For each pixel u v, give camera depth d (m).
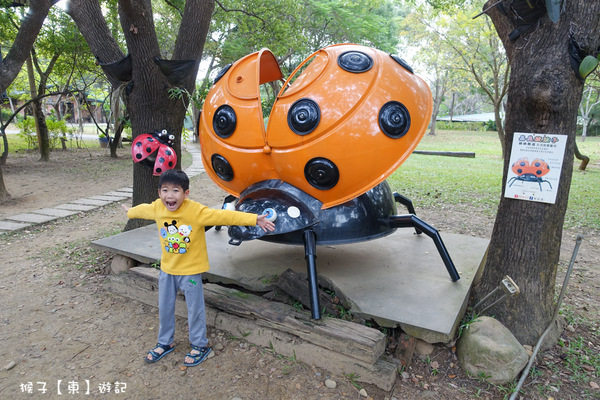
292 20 17.58
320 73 2.90
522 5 2.62
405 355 2.83
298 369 2.81
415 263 3.89
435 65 23.45
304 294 3.21
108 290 4.11
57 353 3.05
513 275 3.07
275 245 4.47
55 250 5.49
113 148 17.19
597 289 4.35
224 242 4.58
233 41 18.39
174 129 5.05
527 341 3.02
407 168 13.97
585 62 2.48
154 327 3.42
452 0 9.38
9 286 4.29
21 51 7.58
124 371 2.83
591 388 2.66
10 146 20.19
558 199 2.88
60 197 9.24
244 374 2.78
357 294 3.20
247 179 3.25
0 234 6.21
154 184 5.22
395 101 2.83
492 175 12.23
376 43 21.36
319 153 2.78
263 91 15.99
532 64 2.72
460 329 3.00
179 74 4.60
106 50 4.88
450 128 43.34
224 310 3.30
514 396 2.50
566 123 2.73
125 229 5.47
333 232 3.05
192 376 2.77
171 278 2.85
